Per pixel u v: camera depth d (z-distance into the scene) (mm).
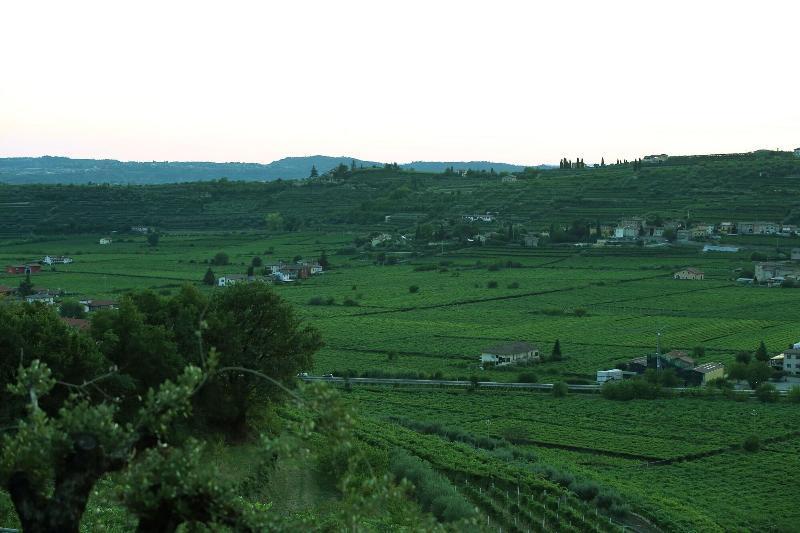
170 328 73750
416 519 25297
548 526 80812
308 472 70438
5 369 55500
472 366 158625
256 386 78500
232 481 23844
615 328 192875
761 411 129000
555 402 135000
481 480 89938
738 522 85125
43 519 21703
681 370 146625
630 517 84875
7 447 22359
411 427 115938
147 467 22938
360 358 163875
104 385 60125
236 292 81000
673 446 112500
